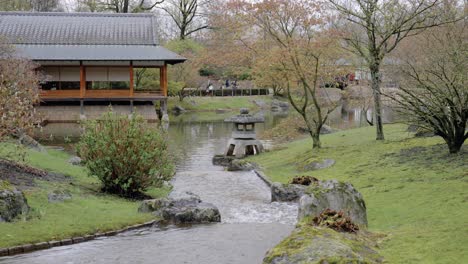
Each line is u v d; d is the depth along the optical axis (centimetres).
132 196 1344
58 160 1766
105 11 6306
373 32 1869
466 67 1330
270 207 1266
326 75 2061
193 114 5250
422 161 1441
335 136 2466
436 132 1463
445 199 1045
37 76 3269
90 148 1330
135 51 4366
